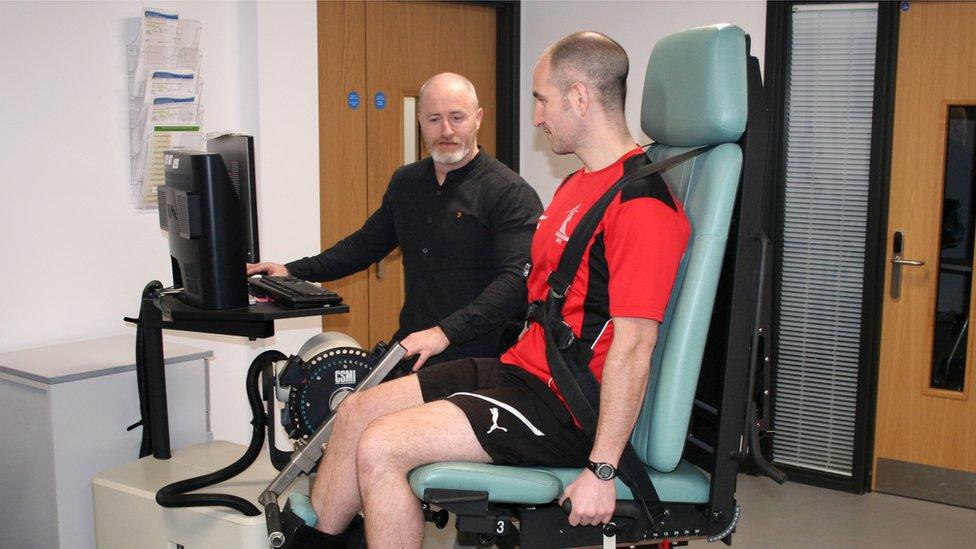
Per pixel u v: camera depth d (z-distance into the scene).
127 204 2.94
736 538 3.24
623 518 1.74
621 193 1.71
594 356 1.76
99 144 2.86
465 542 2.21
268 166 3.19
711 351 1.81
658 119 1.85
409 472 1.71
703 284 1.67
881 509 3.53
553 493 1.69
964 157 3.42
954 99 3.40
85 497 2.45
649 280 1.64
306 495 2.00
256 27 3.11
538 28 4.10
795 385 3.82
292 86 3.23
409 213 2.66
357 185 3.63
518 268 2.36
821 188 3.67
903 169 3.52
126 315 2.97
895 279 3.57
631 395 1.64
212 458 2.46
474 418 1.74
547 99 1.85
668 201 1.70
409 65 3.78
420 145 3.89
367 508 1.69
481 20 4.05
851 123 3.57
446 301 2.60
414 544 1.69
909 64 3.46
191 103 2.96
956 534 3.29
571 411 1.74
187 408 2.71
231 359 3.27
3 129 2.65
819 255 3.70
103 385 2.46
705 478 1.80
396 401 1.93
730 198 1.67
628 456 1.70
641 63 3.86
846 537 3.26
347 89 3.55
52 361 2.53
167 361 2.61
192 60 2.96
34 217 2.73
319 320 3.49
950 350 3.53
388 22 3.67
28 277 2.73
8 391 2.48
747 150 1.69
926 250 3.51
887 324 3.62
